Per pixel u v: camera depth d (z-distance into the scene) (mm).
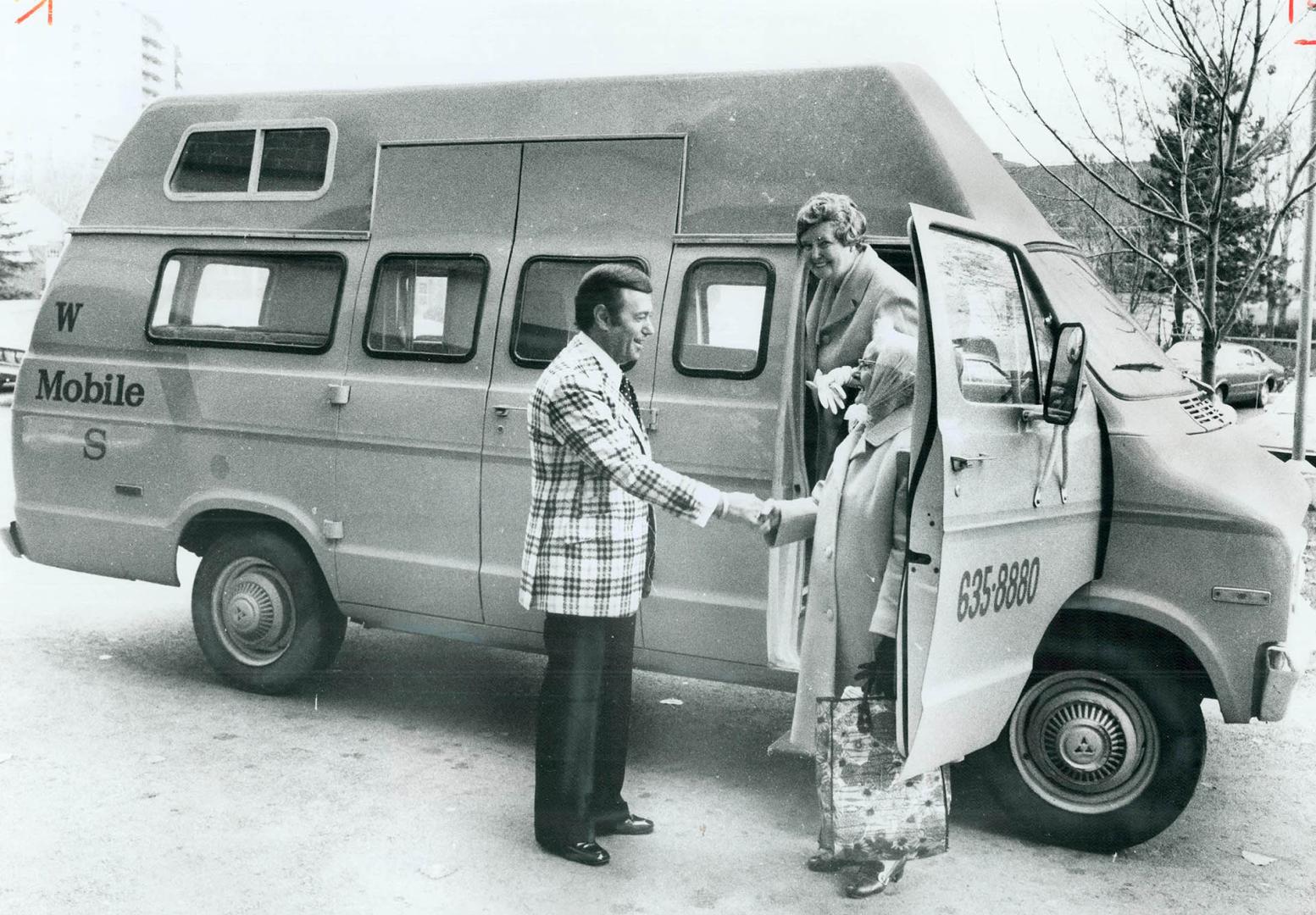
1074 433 4098
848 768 3861
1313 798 4918
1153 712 4219
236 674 5859
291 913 3688
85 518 6039
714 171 4863
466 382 5180
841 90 4762
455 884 3920
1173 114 9234
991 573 3727
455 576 5215
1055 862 4262
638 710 5887
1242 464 4383
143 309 5926
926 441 3516
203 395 5727
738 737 5512
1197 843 4457
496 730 5473
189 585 8086
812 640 3971
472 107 5355
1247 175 10164
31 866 3953
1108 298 5012
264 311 5695
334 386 5430
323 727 5434
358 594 5469
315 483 5500
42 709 5531
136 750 5055
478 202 5266
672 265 4848
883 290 4418
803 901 3875
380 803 4586
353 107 5602
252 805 4523
